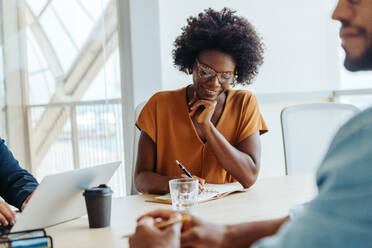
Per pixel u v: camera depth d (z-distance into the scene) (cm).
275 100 371
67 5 294
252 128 178
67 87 296
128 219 126
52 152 294
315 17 396
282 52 376
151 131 180
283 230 51
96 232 114
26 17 284
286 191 154
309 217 46
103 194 117
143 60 299
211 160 175
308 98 394
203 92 170
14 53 281
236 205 135
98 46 302
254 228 87
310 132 216
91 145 303
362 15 57
